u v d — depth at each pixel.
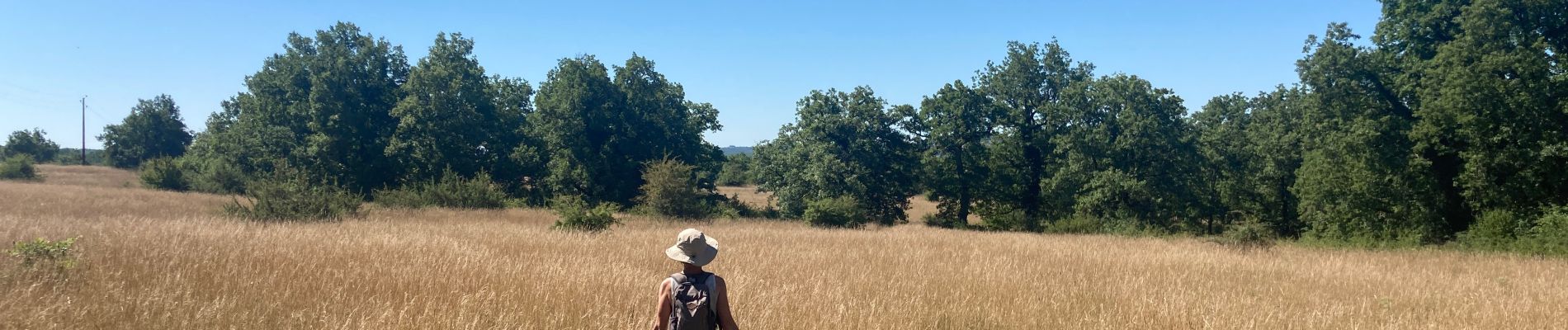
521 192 51.53
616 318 6.57
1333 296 10.10
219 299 6.45
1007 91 46.44
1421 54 27.25
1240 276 12.16
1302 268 13.77
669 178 32.72
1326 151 28.42
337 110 45.81
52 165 73.38
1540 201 23.11
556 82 53.19
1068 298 8.94
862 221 31.12
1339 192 28.20
